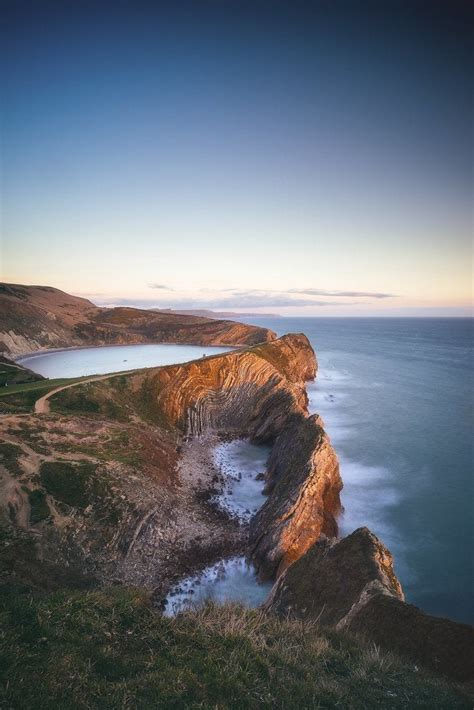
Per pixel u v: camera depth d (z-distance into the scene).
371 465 48.38
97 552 27.81
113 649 8.81
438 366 120.25
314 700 7.83
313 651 9.84
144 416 54.41
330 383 94.94
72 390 54.72
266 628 10.83
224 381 64.31
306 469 34.44
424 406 74.50
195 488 41.00
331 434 59.38
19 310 162.25
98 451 38.84
